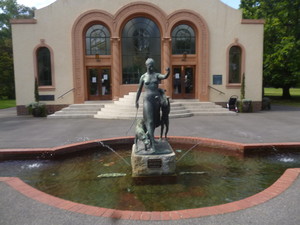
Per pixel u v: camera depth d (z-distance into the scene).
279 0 24.80
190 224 3.36
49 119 15.66
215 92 19.06
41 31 18.02
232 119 14.48
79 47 18.27
